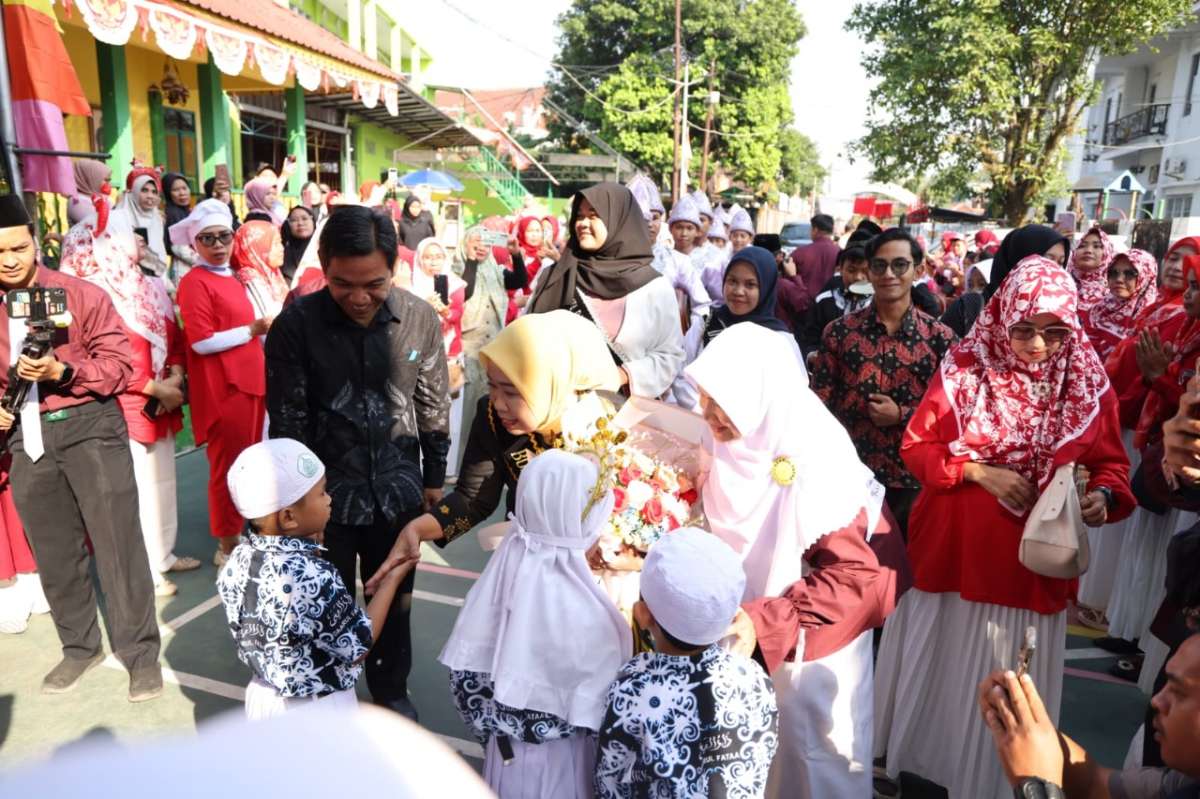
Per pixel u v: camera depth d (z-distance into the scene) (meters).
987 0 19.91
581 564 2.14
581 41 37.97
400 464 3.19
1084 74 21.20
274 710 2.41
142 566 3.59
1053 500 2.67
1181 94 25.41
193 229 4.62
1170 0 19.53
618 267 3.92
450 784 0.43
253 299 4.91
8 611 4.11
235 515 4.88
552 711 2.09
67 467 3.43
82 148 9.40
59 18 7.22
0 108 4.25
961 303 5.32
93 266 4.34
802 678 2.38
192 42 7.52
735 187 38.78
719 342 2.36
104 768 0.38
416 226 10.30
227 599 2.43
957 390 2.92
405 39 24.50
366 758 0.43
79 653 3.73
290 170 9.91
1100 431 2.78
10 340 3.35
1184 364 3.75
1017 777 1.64
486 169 26.47
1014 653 2.88
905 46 21.17
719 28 35.00
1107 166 31.97
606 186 3.91
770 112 35.97
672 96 34.06
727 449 2.41
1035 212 23.69
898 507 3.90
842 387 4.01
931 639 3.04
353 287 2.89
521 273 7.86
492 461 2.75
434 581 4.93
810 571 2.44
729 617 1.93
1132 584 4.21
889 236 3.75
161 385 4.48
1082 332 2.82
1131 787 1.67
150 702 3.61
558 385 2.50
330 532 3.14
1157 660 3.85
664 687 1.94
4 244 3.19
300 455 2.45
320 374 3.07
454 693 2.27
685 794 1.90
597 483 2.17
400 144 22.70
